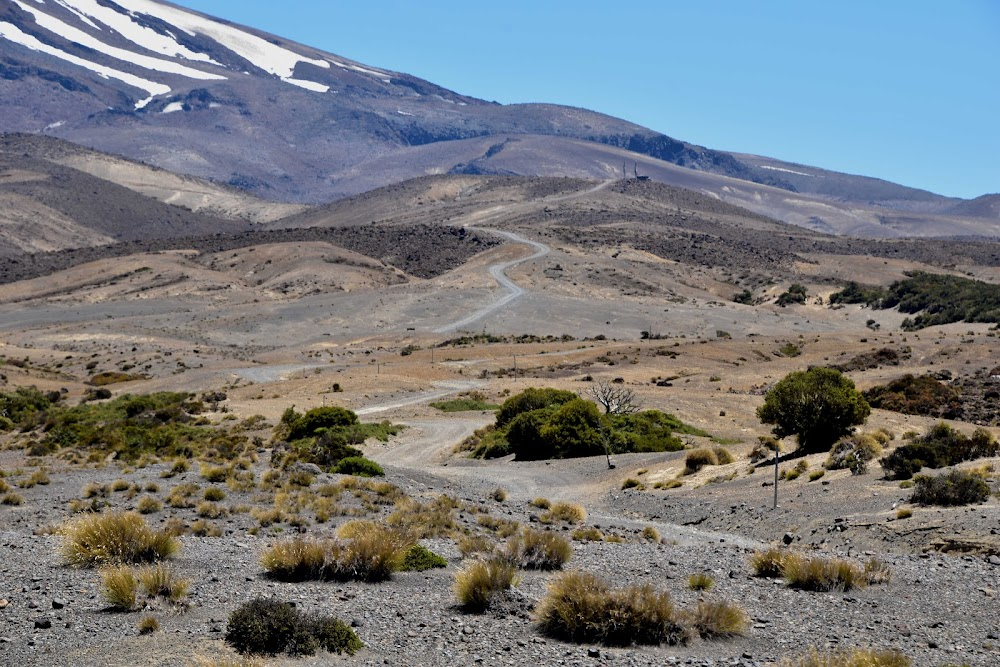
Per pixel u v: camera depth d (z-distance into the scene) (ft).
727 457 118.52
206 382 292.40
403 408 222.28
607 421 155.53
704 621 38.06
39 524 63.41
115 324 492.54
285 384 266.98
